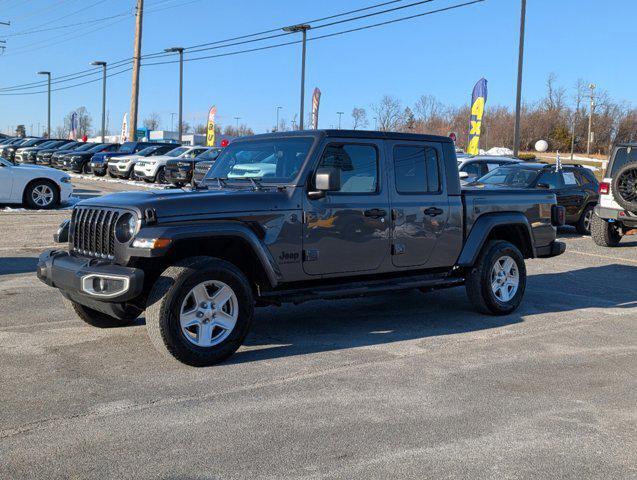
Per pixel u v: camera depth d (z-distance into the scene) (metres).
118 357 5.81
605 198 13.98
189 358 5.46
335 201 6.30
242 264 6.18
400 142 6.84
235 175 6.62
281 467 3.80
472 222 7.40
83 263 5.70
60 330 6.67
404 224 6.78
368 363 5.79
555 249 8.31
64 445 4.04
